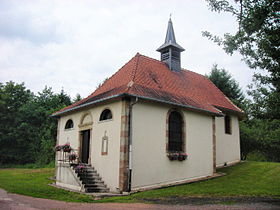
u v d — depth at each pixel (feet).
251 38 25.85
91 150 45.73
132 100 40.52
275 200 29.04
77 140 50.47
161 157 43.19
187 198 31.55
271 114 30.25
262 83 30.30
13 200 30.01
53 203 29.17
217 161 59.72
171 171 44.32
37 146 110.83
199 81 67.00
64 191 38.29
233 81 99.81
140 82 45.34
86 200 31.83
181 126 48.11
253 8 22.91
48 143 102.83
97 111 46.24
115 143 40.52
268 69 27.20
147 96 40.81
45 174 60.13
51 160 100.17
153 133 42.68
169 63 60.39
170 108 46.21
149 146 41.73
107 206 26.78
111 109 42.73
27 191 37.70
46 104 134.31
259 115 31.22
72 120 53.78
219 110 58.54
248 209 23.48
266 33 24.39
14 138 108.68
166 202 28.89
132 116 40.19
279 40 24.23
